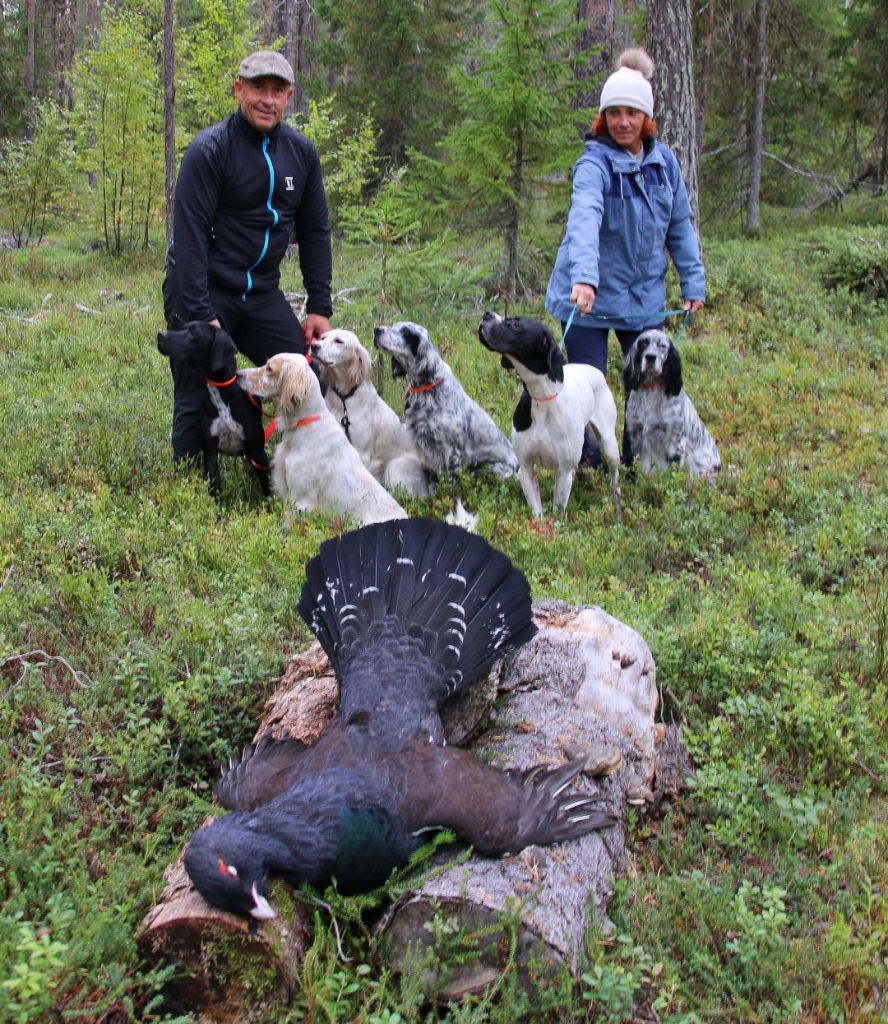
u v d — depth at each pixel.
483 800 3.14
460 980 2.94
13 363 10.33
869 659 4.90
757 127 17.58
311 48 20.84
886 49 18.52
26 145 21.28
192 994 2.87
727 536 6.58
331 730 3.37
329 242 7.91
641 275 7.66
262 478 7.32
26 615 4.75
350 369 7.48
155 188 18.42
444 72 19.86
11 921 2.86
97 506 6.16
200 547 5.74
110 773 3.72
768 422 9.11
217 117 16.75
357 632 3.58
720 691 4.59
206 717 4.10
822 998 3.04
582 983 3.02
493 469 7.83
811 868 3.64
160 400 9.02
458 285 11.48
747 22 18.06
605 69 15.01
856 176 21.56
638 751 3.85
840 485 7.46
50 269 16.52
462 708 3.74
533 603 4.32
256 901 2.72
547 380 6.75
